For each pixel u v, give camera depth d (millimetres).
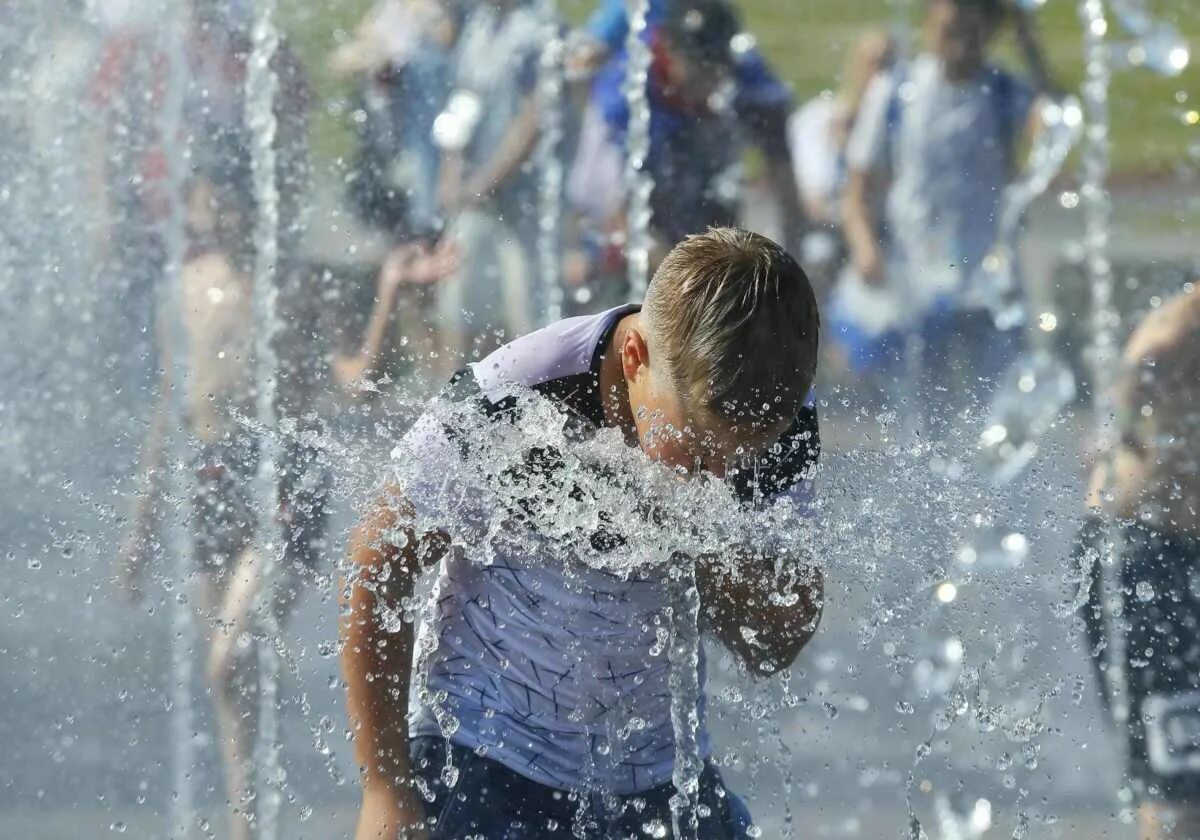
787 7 12242
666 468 4281
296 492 6102
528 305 9875
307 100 9516
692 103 10242
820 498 4641
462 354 9281
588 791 4520
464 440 4324
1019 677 6211
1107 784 5902
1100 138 11945
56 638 6367
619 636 4477
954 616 6266
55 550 6609
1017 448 8797
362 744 4445
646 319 4223
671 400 4145
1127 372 6301
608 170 10133
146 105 9016
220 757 5898
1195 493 6133
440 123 9797
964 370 10180
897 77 10719
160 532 6598
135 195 8828
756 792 5883
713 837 4629
